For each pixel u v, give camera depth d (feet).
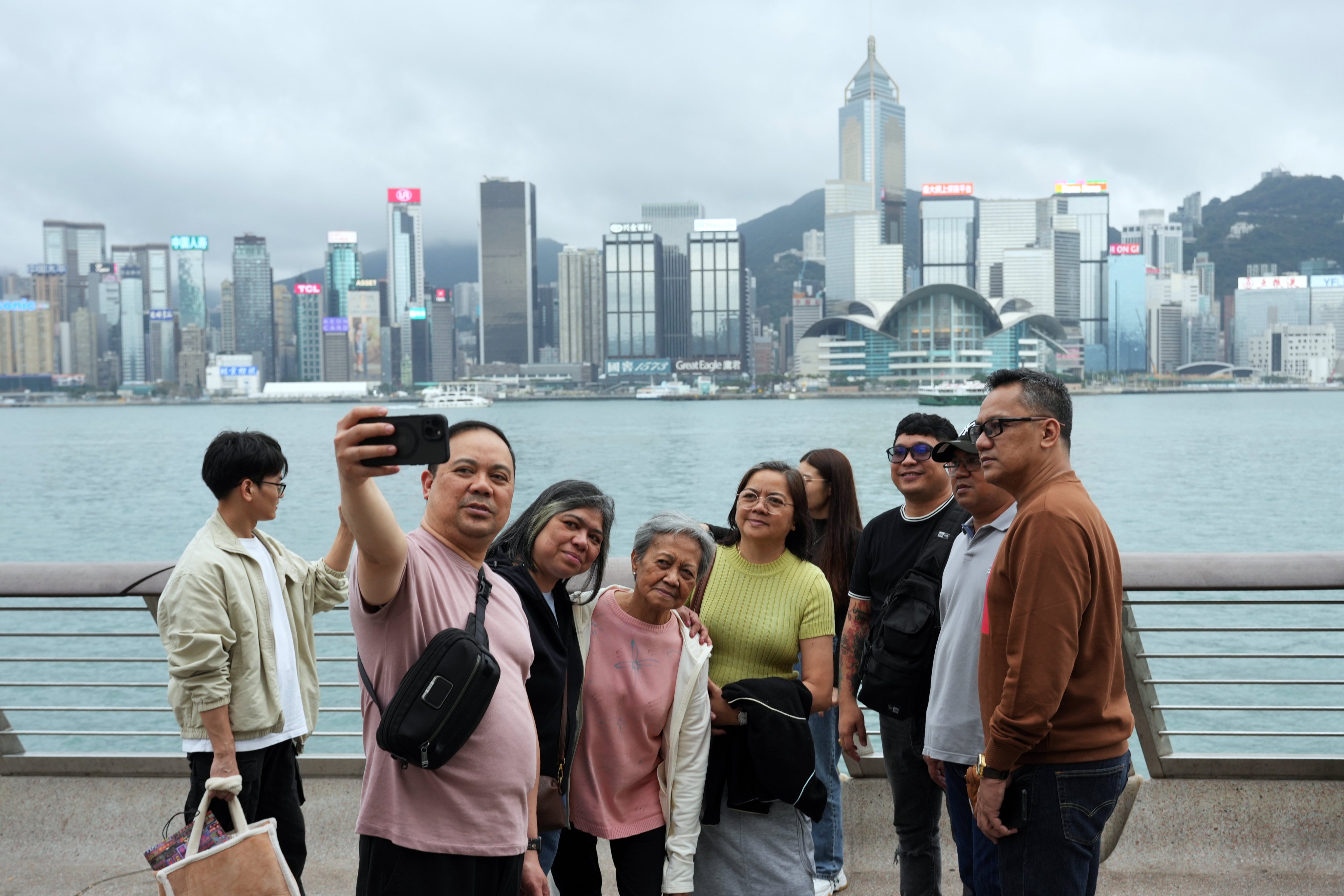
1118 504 115.03
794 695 8.36
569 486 8.07
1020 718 7.04
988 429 7.78
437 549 6.96
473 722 6.29
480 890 6.71
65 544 97.50
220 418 567.18
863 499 106.52
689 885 8.17
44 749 27.43
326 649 35.47
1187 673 32.83
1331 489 126.62
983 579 8.54
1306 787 10.93
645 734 8.23
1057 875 7.27
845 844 11.36
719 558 9.51
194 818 8.43
